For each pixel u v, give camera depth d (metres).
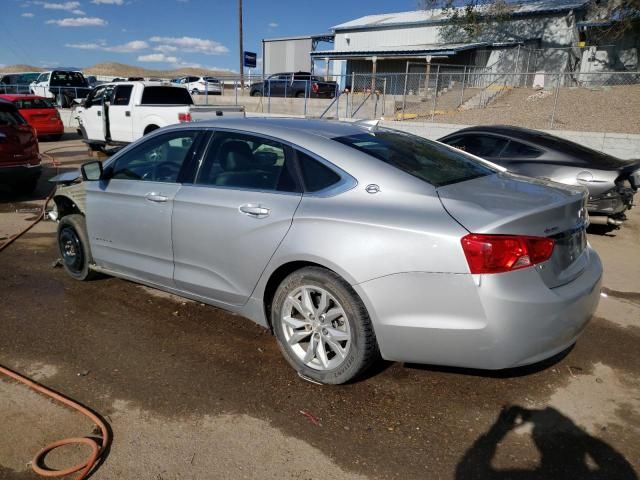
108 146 15.93
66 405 3.17
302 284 3.34
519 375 3.58
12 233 6.99
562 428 3.04
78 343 3.96
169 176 4.18
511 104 19.75
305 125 3.86
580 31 26.17
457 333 2.88
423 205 3.03
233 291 3.75
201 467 2.68
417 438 2.93
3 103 8.52
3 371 3.51
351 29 34.53
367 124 4.19
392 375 3.55
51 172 11.98
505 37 28.12
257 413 3.13
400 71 31.95
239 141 3.83
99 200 4.62
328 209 3.22
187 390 3.36
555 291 2.98
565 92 20.06
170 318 4.42
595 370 3.68
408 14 36.22
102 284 5.16
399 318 2.99
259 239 3.49
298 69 38.91
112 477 2.61
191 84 32.81
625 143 12.94
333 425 3.03
